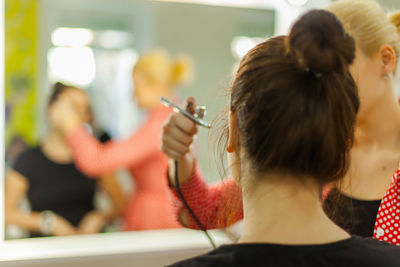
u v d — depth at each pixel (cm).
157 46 210
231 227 86
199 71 217
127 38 207
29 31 196
